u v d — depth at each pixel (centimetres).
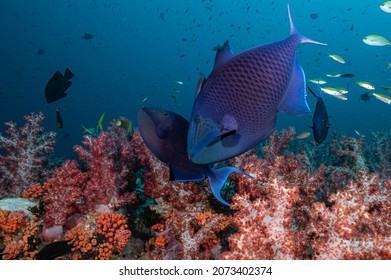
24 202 373
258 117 121
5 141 488
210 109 112
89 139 365
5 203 360
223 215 308
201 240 290
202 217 304
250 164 338
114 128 588
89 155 360
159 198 351
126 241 299
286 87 127
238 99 117
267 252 221
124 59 7425
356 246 218
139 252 314
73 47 6244
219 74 116
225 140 115
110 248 297
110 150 360
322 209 238
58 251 293
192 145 104
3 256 291
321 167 426
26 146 499
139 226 350
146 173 352
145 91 7156
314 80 876
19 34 5491
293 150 930
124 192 384
